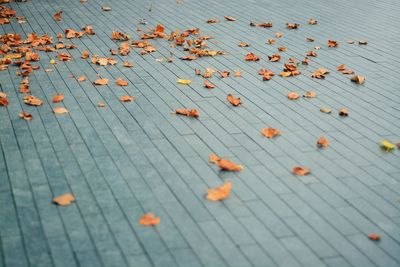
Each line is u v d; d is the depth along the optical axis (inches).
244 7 213.9
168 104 124.3
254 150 109.4
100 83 131.4
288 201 96.8
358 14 211.5
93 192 96.3
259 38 169.6
